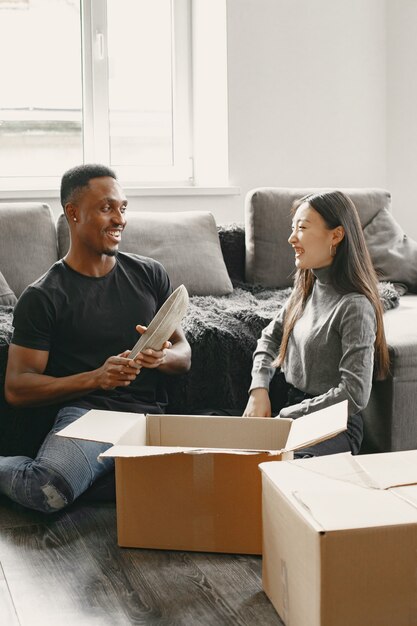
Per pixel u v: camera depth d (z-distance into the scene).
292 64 4.11
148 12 4.15
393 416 2.45
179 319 2.20
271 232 3.47
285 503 1.53
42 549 1.93
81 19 4.04
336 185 4.25
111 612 1.65
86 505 2.20
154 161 4.25
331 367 2.26
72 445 2.15
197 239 3.40
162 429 2.09
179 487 1.89
